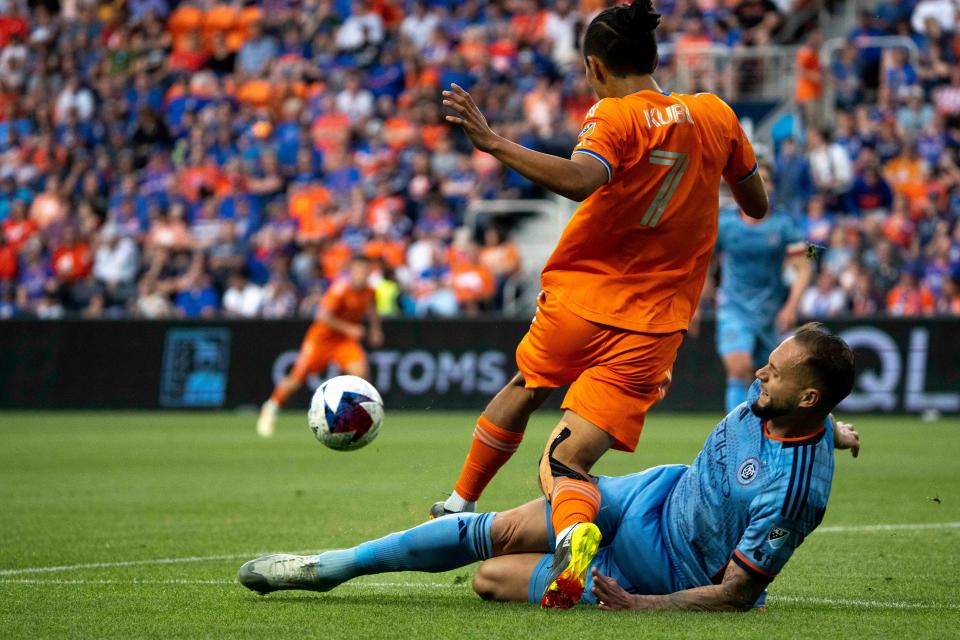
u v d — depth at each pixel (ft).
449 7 306.76
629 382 60.90
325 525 91.40
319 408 65.62
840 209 239.50
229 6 329.72
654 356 61.11
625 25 60.95
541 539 57.31
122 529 89.51
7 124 319.27
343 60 303.89
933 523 91.91
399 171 268.82
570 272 62.13
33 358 243.60
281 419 219.41
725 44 270.67
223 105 298.97
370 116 286.46
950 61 264.93
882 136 247.09
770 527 52.65
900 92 254.06
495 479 120.67
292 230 264.72
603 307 61.00
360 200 262.26
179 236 270.46
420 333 228.22
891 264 220.84
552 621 53.16
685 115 60.59
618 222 60.59
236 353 237.45
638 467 130.72
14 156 309.01
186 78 315.78
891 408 207.00
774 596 62.75
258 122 291.99
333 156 277.64
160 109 312.71
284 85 294.87
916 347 206.49
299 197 265.95
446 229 258.16
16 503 105.60
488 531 57.36
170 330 240.12
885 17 272.31
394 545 57.72
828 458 53.31
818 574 70.08
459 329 226.58
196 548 80.38
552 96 269.64
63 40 332.80
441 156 270.05
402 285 251.80
